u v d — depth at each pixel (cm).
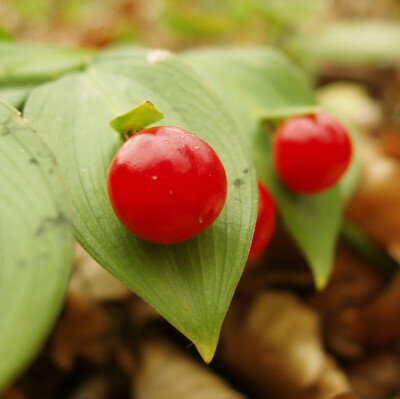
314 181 12
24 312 8
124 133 10
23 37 34
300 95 14
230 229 9
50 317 8
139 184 9
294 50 27
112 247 9
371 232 19
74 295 16
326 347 16
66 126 10
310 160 11
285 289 17
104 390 14
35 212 8
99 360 15
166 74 11
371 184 19
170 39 33
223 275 9
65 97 11
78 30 34
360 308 17
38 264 8
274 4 25
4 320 7
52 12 36
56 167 8
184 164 9
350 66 33
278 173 12
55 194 8
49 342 15
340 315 17
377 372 15
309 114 12
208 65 14
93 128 10
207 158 9
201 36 27
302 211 12
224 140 10
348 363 16
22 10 35
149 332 15
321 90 32
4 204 8
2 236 8
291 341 15
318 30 29
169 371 14
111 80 11
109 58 12
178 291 9
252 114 13
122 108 11
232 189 9
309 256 12
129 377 14
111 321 15
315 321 15
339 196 13
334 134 11
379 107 30
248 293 16
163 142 9
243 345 15
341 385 14
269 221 11
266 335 15
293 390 14
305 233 12
